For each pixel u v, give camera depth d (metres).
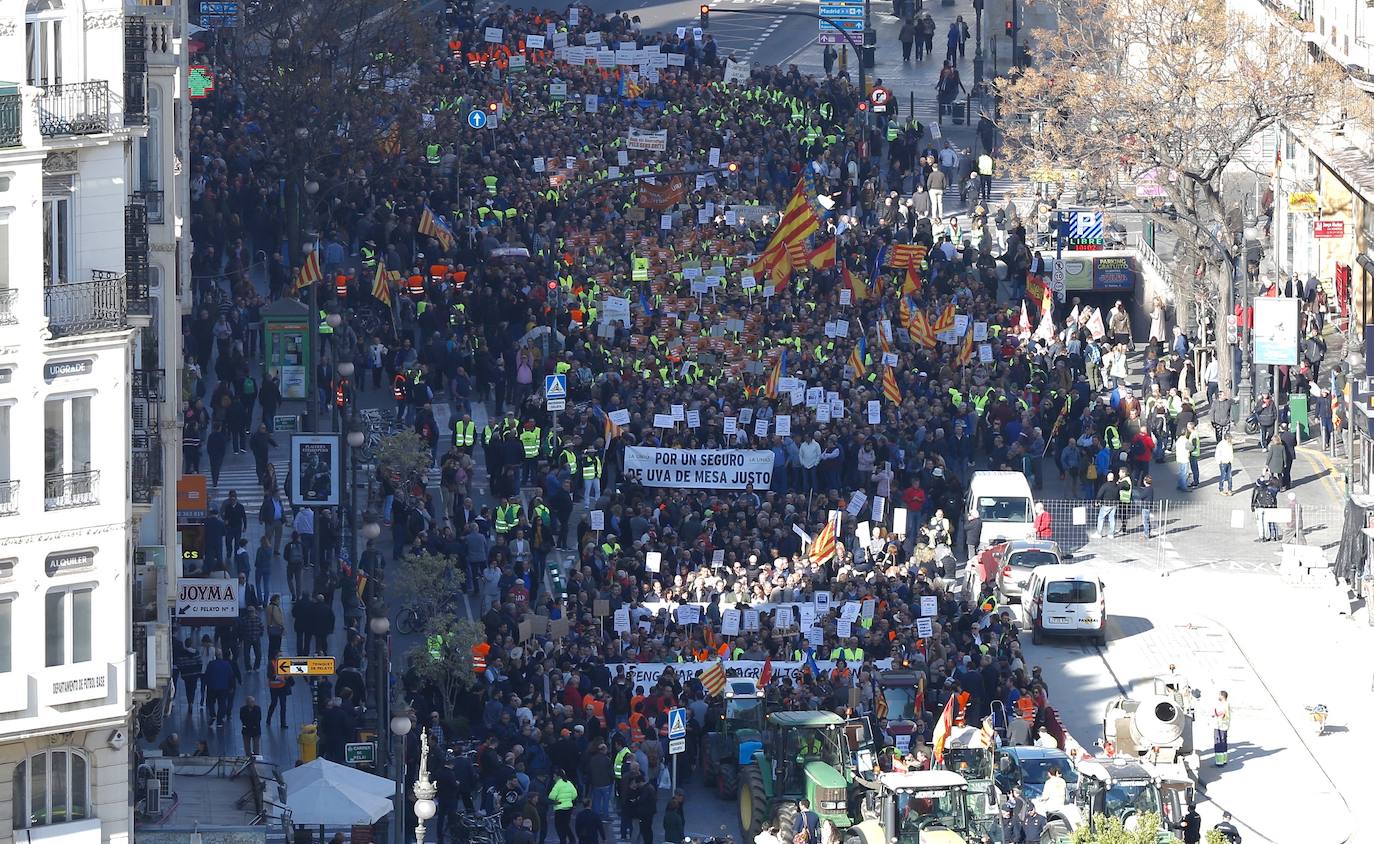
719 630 179.88
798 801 153.12
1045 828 152.00
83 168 119.88
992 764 156.88
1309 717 179.00
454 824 150.88
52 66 119.88
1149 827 139.62
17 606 117.06
